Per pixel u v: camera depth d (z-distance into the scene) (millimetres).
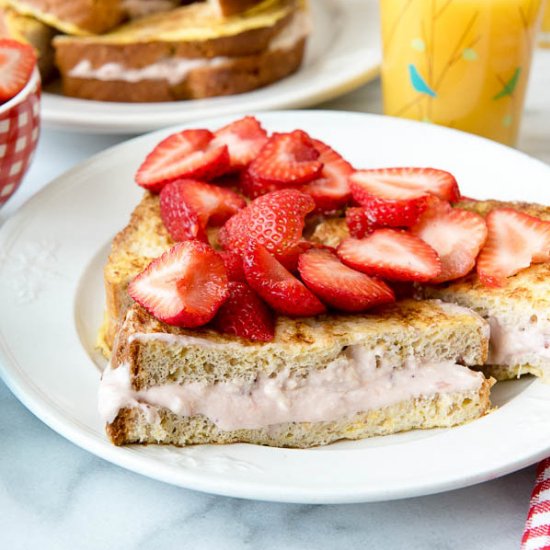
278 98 771
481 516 561
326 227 637
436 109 750
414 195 621
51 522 560
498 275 604
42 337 613
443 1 719
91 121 755
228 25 788
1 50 683
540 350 601
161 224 645
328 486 540
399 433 590
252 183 650
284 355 575
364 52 831
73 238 668
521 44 730
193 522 561
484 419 576
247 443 579
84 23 789
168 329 569
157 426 570
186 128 729
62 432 565
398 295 612
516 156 703
